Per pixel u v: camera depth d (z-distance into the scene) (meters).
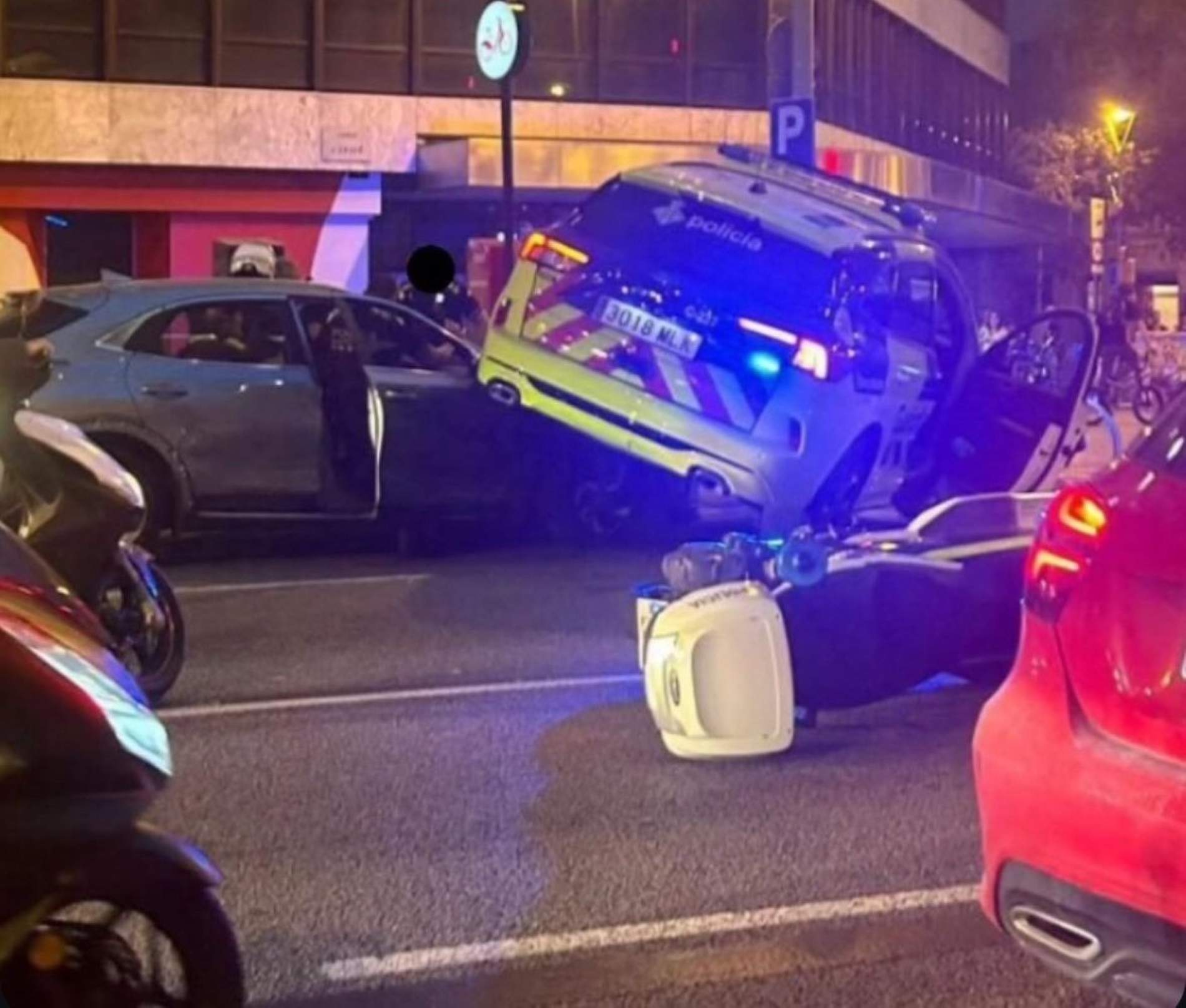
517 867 5.39
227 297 11.02
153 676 7.29
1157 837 3.41
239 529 11.03
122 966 3.64
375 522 11.28
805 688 6.76
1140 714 3.54
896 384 10.29
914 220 11.03
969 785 6.24
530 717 7.19
